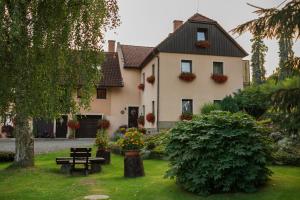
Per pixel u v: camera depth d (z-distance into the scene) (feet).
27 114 35.14
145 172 39.96
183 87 88.63
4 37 32.14
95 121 104.37
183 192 29.04
